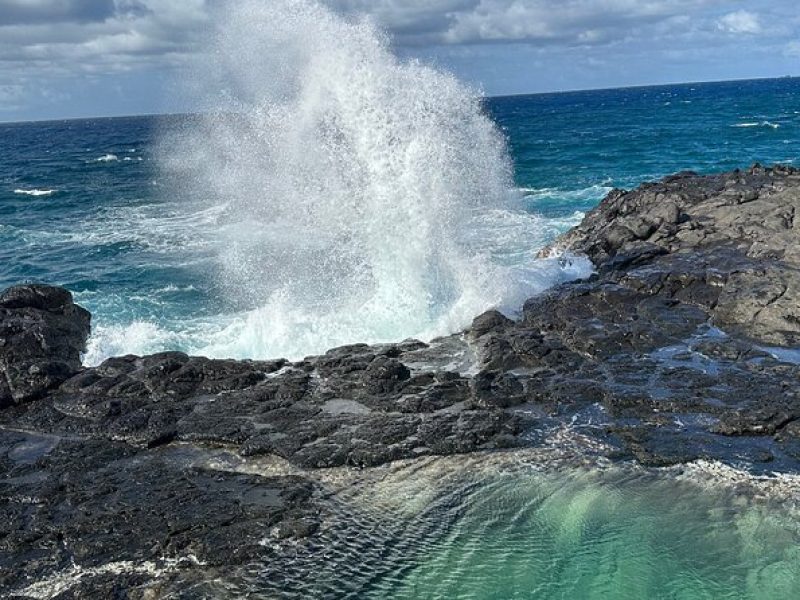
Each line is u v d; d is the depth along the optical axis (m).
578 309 13.13
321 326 13.58
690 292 13.27
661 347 11.62
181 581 7.07
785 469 8.58
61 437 10.02
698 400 9.91
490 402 10.28
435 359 11.85
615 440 9.34
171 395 10.86
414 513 8.12
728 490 8.30
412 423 9.80
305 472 8.90
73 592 6.92
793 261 13.77
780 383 10.21
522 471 8.83
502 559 7.41
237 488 8.57
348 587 7.03
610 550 7.49
